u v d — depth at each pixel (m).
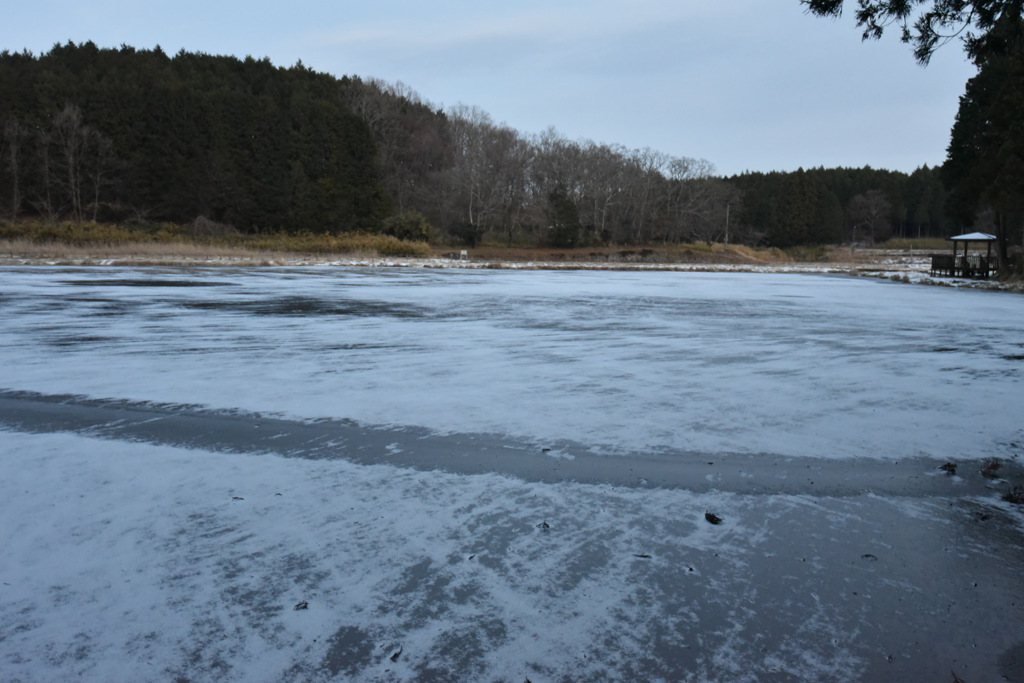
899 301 19.88
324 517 3.73
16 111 55.56
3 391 6.68
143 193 57.06
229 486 4.19
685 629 2.70
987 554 3.39
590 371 8.08
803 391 7.12
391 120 81.69
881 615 2.82
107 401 6.34
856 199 100.38
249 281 22.09
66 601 2.83
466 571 3.13
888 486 4.35
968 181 32.03
